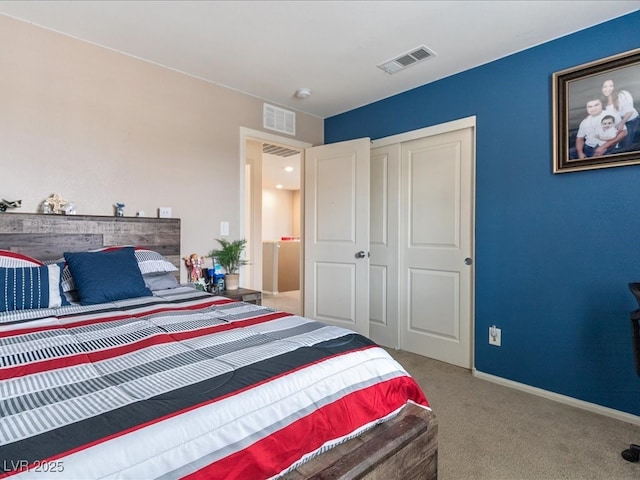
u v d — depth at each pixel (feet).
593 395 7.16
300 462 3.14
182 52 8.29
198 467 2.50
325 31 7.39
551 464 5.43
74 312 5.48
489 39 7.70
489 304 8.76
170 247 8.95
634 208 6.70
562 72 7.48
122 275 6.64
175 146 9.20
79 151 7.70
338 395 3.60
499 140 8.57
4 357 3.57
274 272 21.15
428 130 9.97
